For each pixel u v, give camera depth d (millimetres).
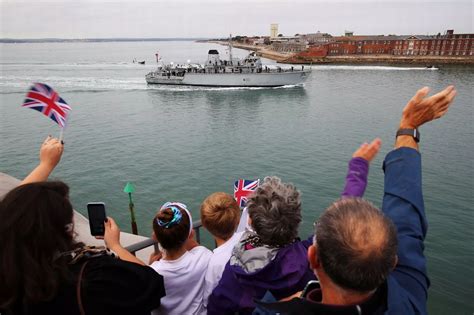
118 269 2422
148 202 29219
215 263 3986
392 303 1817
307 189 31188
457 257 20281
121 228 25406
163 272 3906
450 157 38969
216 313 3207
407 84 104938
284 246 3029
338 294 1891
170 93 89062
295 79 98438
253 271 2926
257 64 96625
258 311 2182
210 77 96625
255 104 75500
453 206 27016
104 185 32406
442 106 2398
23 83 103125
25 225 2148
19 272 2127
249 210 3125
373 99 79500
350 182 2752
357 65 178625
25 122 57344
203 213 4168
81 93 89000
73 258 2391
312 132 51656
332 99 80312
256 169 36812
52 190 2365
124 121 59812
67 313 2232
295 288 2875
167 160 39625
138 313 2438
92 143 46281
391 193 2264
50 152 3516
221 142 47094
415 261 2025
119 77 121500
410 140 2461
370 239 1742
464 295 17016
